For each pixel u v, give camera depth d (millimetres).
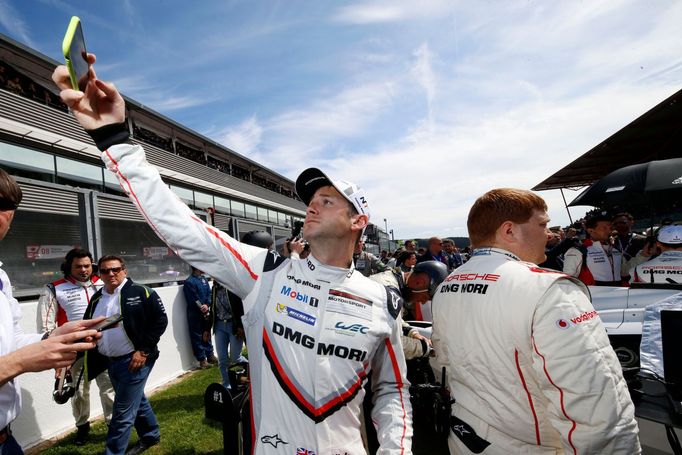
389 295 1159
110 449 2410
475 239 1338
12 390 1227
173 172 10039
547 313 945
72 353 1078
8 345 1227
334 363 985
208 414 1555
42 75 6531
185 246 999
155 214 979
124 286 2670
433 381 2434
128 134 1032
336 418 978
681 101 7848
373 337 1042
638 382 1555
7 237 2984
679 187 3053
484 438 1068
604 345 937
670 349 1457
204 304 4938
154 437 2838
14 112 5625
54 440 3041
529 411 1012
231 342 3922
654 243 3494
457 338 1169
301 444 946
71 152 6625
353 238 1180
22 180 3113
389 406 1110
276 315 1020
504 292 1053
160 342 4426
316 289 1051
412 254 5234
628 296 2459
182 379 4516
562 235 7371
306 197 1252
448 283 1310
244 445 1261
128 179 978
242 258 1088
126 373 2504
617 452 875
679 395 1378
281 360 986
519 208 1223
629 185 3307
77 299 3160
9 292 1484
